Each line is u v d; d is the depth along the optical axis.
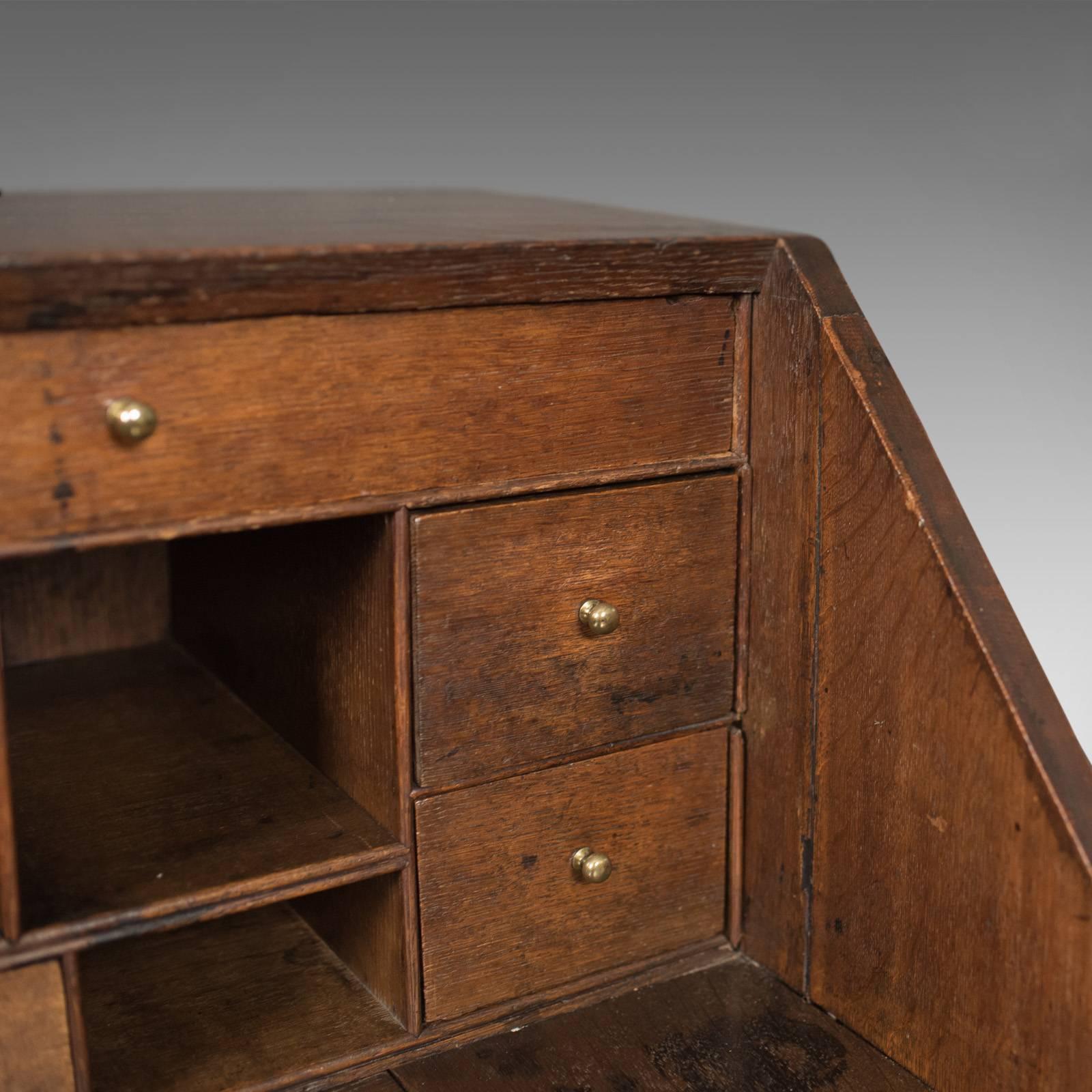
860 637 1.30
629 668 1.37
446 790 1.30
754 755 1.46
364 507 1.19
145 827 1.33
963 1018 1.25
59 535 1.06
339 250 1.10
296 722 1.50
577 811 1.38
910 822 1.28
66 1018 1.16
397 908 1.32
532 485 1.27
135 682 1.73
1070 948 1.14
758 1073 1.32
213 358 1.09
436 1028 1.36
